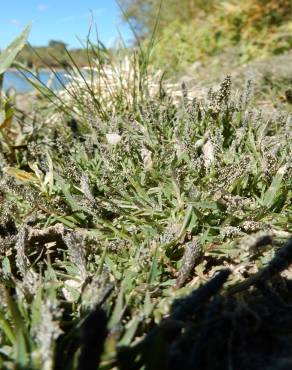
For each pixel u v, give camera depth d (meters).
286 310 0.09
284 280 0.10
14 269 0.12
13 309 0.08
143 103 0.21
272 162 0.14
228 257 0.11
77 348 0.08
